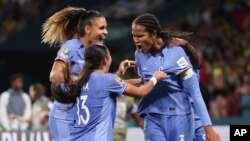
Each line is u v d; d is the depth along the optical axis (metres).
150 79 13.62
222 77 33.97
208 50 37.78
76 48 14.08
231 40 38.91
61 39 14.76
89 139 13.29
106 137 13.33
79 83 13.30
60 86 13.45
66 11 14.55
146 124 14.57
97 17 14.12
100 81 13.29
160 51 14.15
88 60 13.39
